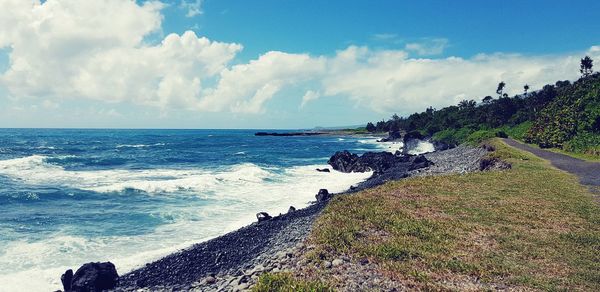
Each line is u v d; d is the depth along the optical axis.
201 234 21.06
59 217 23.97
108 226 22.27
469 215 17.53
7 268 15.48
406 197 21.41
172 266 15.42
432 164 51.12
